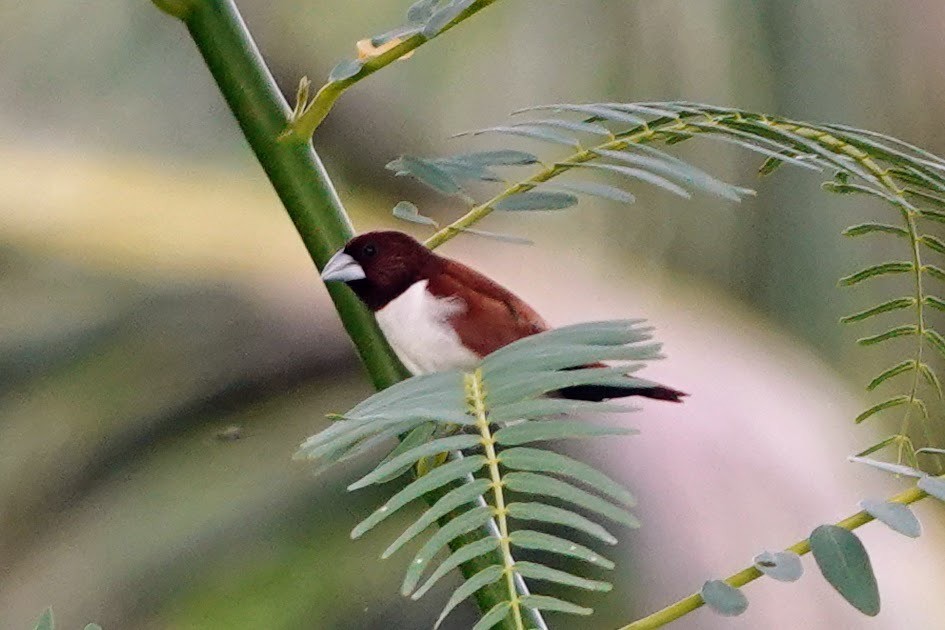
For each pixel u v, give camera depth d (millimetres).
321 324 7020
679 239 7102
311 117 2840
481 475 4809
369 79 7289
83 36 7742
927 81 7082
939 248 2807
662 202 7078
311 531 6250
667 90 7098
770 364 6777
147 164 7707
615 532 5895
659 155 2596
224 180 7750
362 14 7305
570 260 7102
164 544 6359
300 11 7301
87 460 6637
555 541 1643
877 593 2004
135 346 7008
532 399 1817
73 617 6281
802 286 7148
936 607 6348
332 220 2908
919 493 2146
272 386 6852
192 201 7602
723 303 7078
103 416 6809
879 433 6910
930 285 7250
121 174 7637
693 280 7090
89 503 6668
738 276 7125
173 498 6469
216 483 6492
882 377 2795
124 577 6250
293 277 7277
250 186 7730
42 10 7711
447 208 7355
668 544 5863
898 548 6578
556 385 1776
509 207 2828
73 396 6914
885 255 7203
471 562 2320
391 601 5996
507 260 7117
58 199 7492
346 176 7387
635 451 6125
